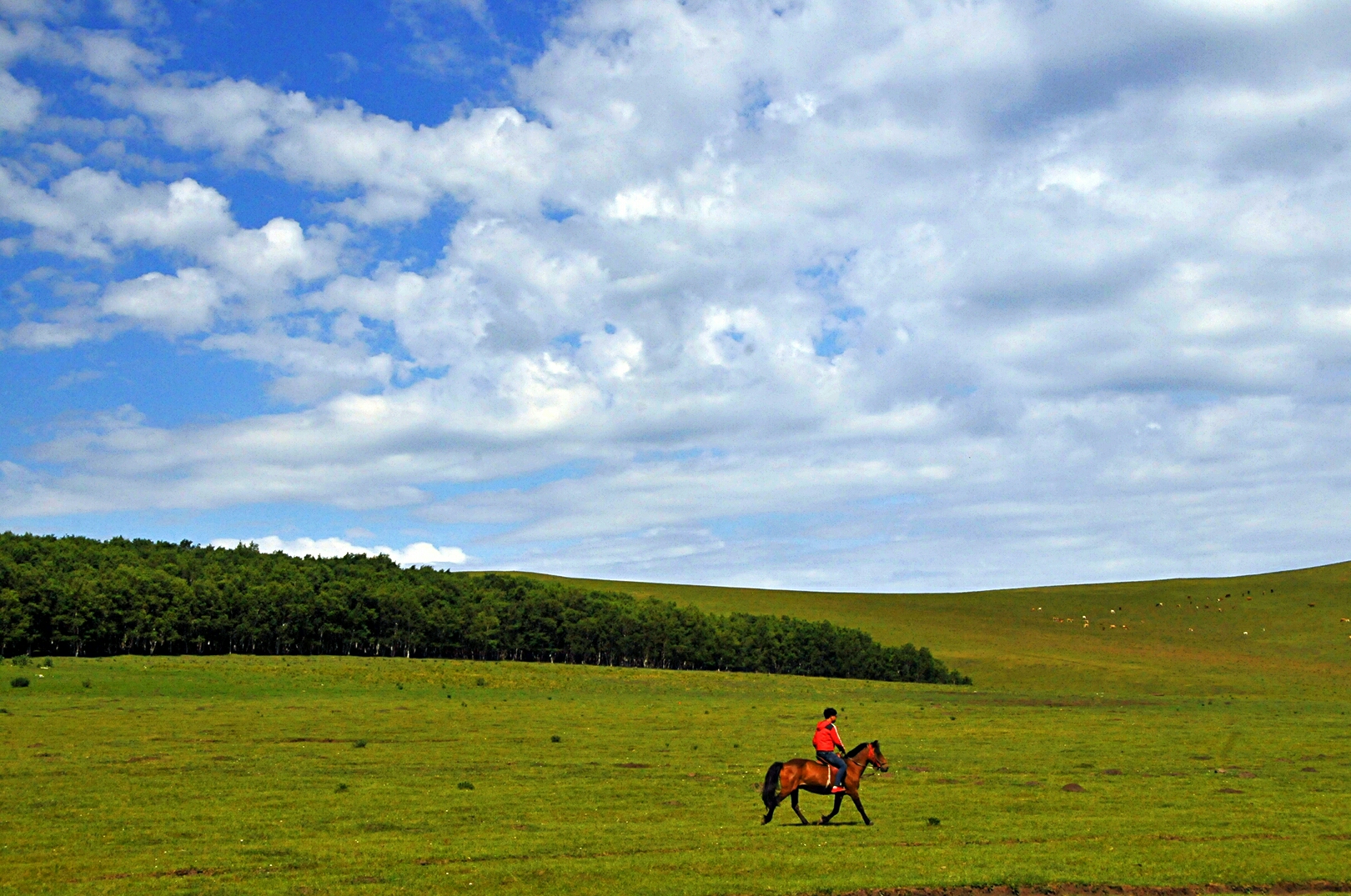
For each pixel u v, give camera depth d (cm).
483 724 5650
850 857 2098
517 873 1925
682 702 8169
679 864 2017
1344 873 2006
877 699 9175
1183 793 3225
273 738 4712
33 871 1962
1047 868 2002
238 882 1861
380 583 14562
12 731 4762
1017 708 8138
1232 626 17488
